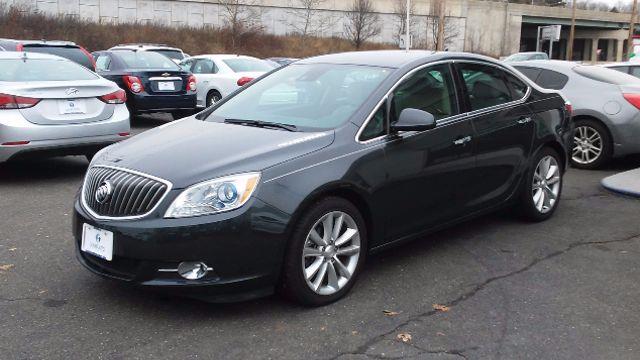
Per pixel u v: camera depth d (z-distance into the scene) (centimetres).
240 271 361
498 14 6862
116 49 1359
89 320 374
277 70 546
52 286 423
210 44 4784
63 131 709
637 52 3162
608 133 852
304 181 380
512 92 558
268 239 364
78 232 399
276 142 402
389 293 421
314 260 394
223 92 1426
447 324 376
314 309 394
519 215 591
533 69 929
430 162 460
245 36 5034
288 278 379
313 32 5697
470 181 502
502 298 416
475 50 6731
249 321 375
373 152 421
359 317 383
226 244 355
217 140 414
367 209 420
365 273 457
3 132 680
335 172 395
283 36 5444
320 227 396
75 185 727
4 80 716
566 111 614
